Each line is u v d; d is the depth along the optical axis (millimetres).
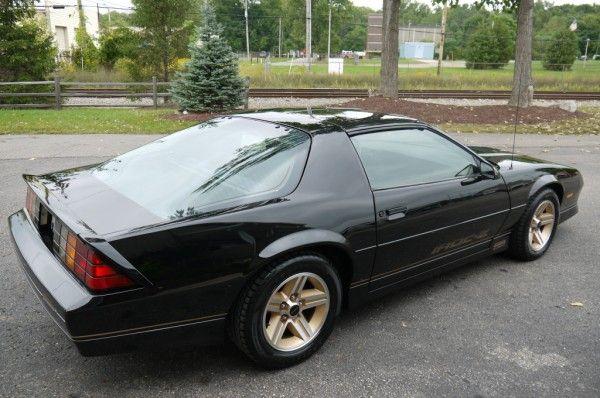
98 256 2361
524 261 4680
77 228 2465
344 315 3658
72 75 23281
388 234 3299
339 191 3102
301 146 3143
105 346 2457
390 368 3029
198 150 3336
